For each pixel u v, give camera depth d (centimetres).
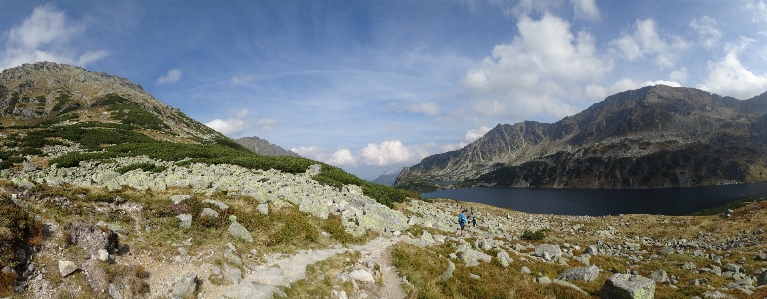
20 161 4694
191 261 1390
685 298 1755
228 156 5350
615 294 1596
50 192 1579
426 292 1581
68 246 1155
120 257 1261
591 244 3591
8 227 1045
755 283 2048
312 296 1369
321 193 3131
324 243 2030
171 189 2392
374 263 1831
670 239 4088
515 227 4719
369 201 3303
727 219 4559
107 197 1719
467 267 1980
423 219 3519
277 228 2039
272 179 3341
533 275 2030
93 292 1043
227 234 1777
